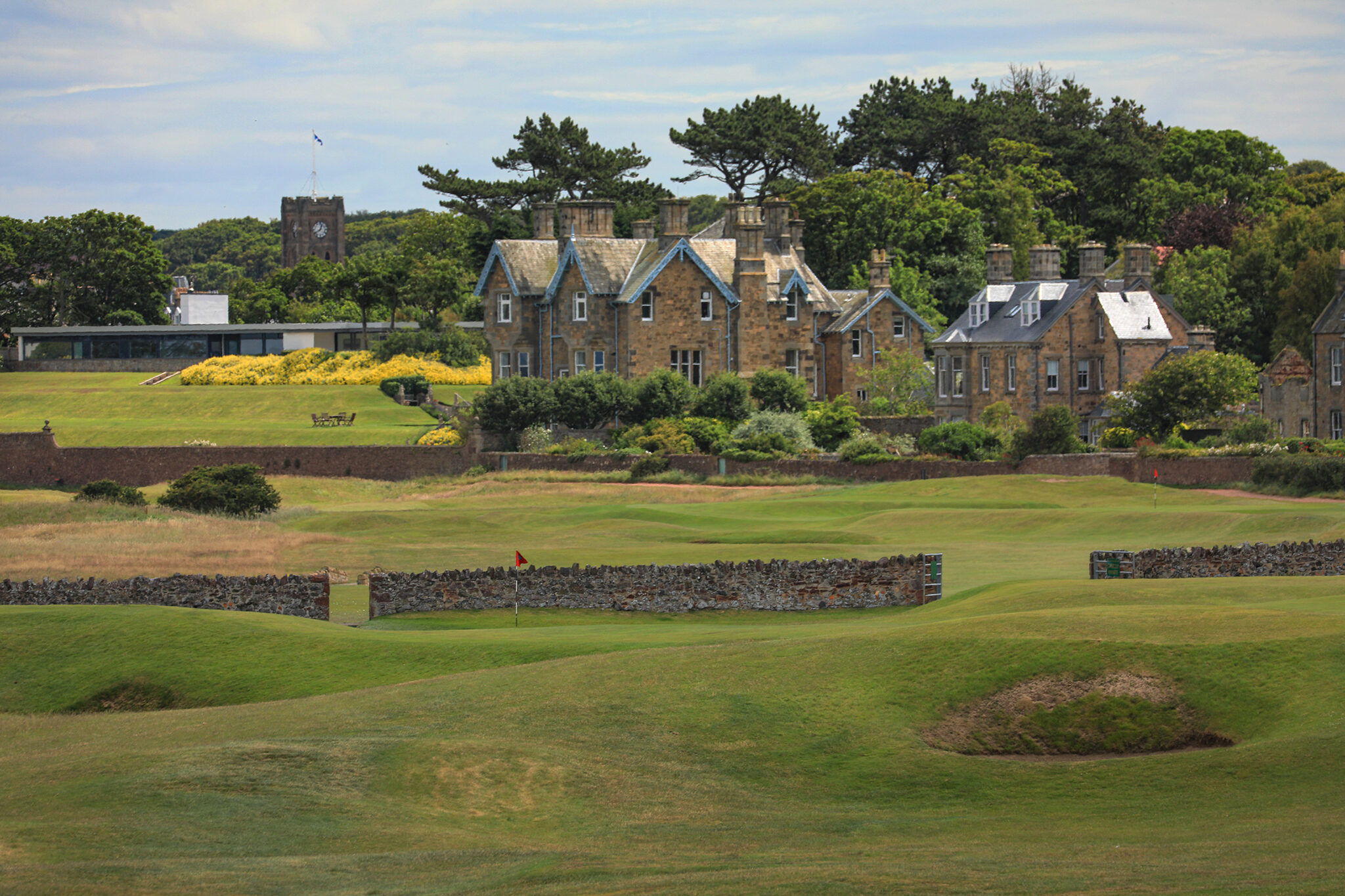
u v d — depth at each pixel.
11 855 40.81
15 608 81.19
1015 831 42.84
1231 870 35.53
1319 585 74.12
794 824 44.81
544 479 193.62
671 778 49.06
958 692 54.22
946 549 119.00
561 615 91.12
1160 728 50.59
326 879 38.91
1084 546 119.62
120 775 49.06
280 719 56.78
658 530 138.50
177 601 90.38
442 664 67.75
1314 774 44.12
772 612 90.50
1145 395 194.00
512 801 47.28
